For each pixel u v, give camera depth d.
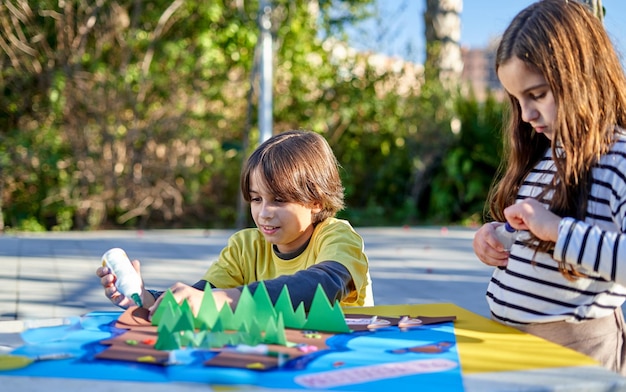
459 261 4.83
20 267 4.31
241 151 8.52
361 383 1.00
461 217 8.77
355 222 8.67
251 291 1.47
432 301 3.38
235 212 8.58
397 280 4.00
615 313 1.40
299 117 8.97
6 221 7.80
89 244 5.61
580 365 1.08
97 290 3.56
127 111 8.01
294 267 1.78
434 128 8.78
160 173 8.13
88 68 7.95
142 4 8.02
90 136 7.74
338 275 1.56
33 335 1.31
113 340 1.24
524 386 0.98
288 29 8.66
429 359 1.12
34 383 1.01
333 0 9.11
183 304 1.30
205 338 1.21
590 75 1.34
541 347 1.20
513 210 1.31
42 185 7.86
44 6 7.64
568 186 1.34
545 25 1.35
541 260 1.39
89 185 7.80
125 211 8.18
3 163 7.48
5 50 7.65
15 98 7.94
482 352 1.17
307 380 1.01
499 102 8.81
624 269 1.18
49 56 7.78
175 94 8.08
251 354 1.13
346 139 9.23
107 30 7.91
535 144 1.55
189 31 8.37
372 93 9.12
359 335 1.29
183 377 1.03
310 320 1.34
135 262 1.62
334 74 9.04
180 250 5.22
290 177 1.69
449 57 9.33
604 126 1.35
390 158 9.13
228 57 8.48
